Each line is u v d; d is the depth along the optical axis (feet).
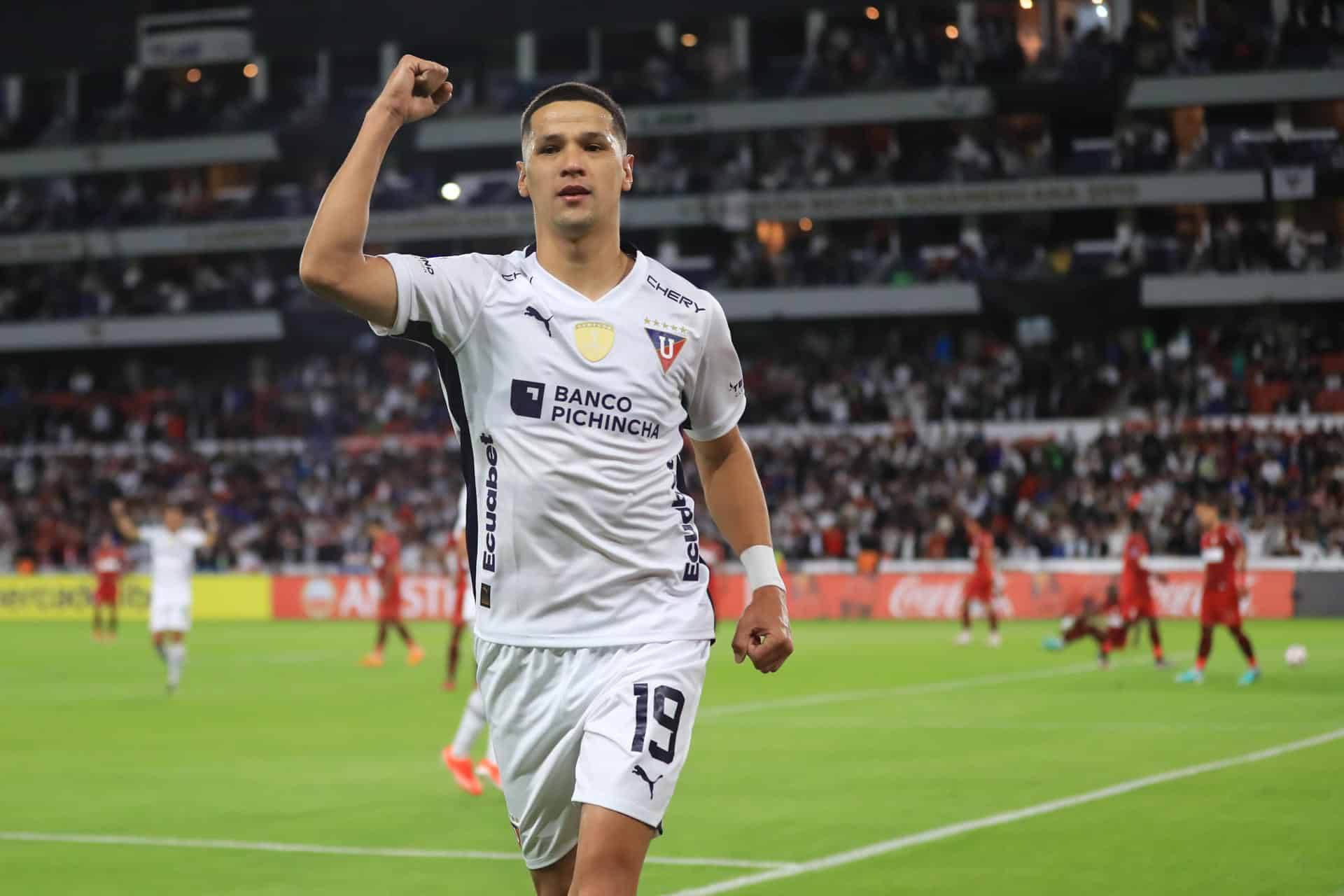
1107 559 140.67
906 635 115.96
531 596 16.66
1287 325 168.76
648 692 16.34
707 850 32.86
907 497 152.56
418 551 154.92
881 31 183.73
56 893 29.50
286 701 69.92
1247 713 60.18
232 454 176.14
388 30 188.24
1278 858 31.24
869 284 175.42
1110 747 50.08
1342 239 171.63
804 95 178.91
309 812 38.86
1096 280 168.55
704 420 17.83
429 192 189.88
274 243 189.78
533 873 18.01
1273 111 173.47
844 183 177.88
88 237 193.98
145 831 36.27
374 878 30.76
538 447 16.40
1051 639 90.63
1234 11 171.73
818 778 43.65
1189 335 171.12
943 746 50.98
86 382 198.08
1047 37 177.27
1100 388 164.76
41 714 64.18
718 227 188.65
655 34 190.70
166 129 195.11
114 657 100.63
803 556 149.38
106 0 194.80
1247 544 139.03
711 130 181.57
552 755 16.90
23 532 168.96
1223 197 168.04
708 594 17.40
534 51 192.95
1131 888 28.58
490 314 16.52
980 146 180.34
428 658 98.73
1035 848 32.58
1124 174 170.19
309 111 190.39
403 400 180.45
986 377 168.86
